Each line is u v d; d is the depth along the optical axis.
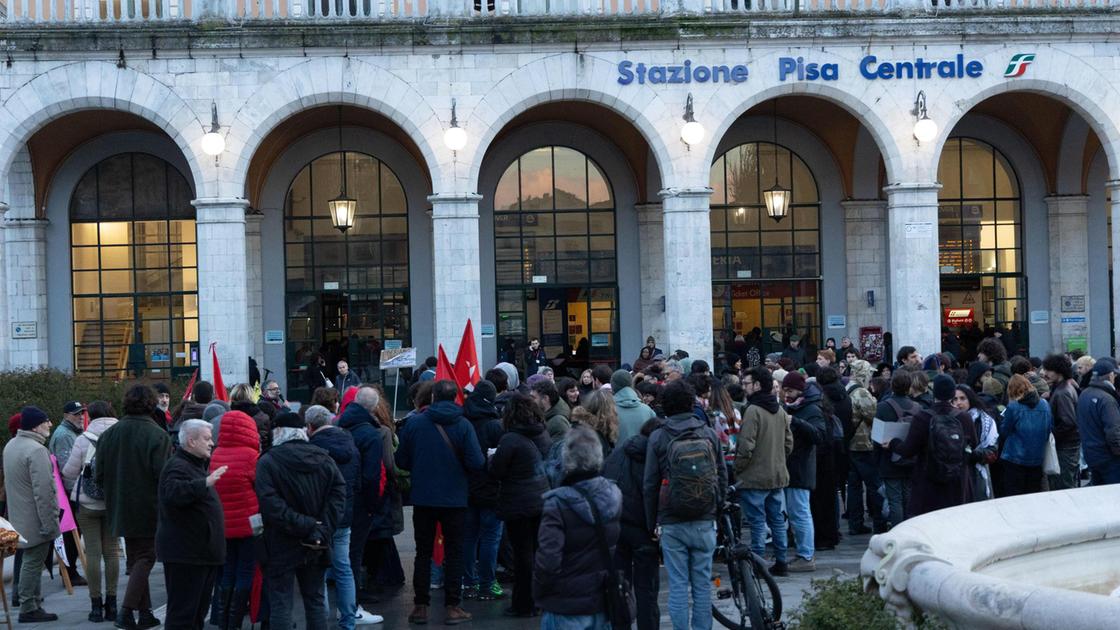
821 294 29.03
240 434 10.36
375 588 12.41
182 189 28.05
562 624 7.61
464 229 23.77
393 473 11.91
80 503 11.38
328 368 28.27
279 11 23.64
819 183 29.00
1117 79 24.42
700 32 23.84
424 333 28.39
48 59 23.12
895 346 24.58
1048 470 12.98
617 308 28.69
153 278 28.06
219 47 23.28
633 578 9.77
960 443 11.37
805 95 24.84
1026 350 29.28
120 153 27.91
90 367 27.94
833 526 13.81
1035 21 24.12
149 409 10.99
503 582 12.94
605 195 28.70
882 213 28.94
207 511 9.68
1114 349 26.77
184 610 9.70
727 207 28.92
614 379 11.82
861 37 24.06
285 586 9.38
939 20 24.03
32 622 11.40
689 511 9.04
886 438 12.98
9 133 23.14
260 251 28.05
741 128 28.81
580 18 23.69
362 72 23.56
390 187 28.41
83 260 27.94
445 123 23.73
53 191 27.77
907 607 7.05
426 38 23.48
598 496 7.70
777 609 9.63
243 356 23.53
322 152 28.20
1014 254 29.16
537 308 28.61
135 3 23.84
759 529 12.19
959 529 8.38
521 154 28.45
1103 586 8.86
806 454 12.52
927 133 23.91
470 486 11.69
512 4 24.17
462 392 14.27
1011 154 29.28
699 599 9.28
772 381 12.20
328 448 10.30
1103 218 29.23
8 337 23.48
